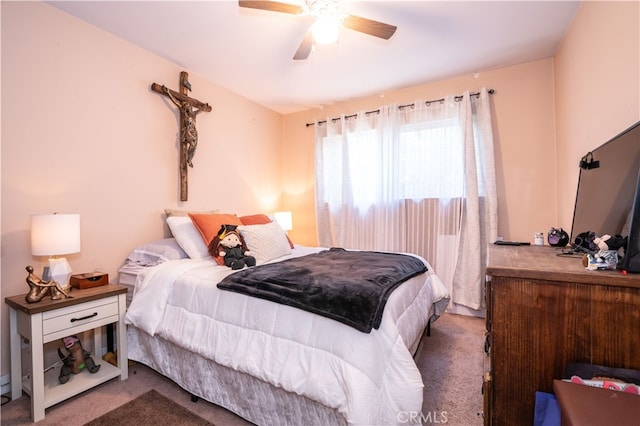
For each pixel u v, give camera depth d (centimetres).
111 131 232
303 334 131
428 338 250
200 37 238
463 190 305
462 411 159
